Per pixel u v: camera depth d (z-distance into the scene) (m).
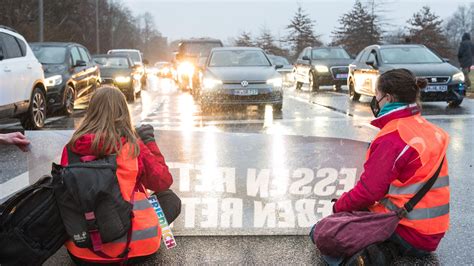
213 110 11.93
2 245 2.87
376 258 3.09
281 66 13.41
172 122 10.37
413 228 3.17
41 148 4.02
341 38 56.19
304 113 11.87
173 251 3.75
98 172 2.87
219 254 3.70
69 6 45.53
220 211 4.16
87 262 3.11
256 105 12.02
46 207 2.90
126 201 2.94
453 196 5.01
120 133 3.03
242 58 13.34
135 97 17.27
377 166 3.05
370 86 13.56
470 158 6.74
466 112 11.38
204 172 4.36
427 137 3.11
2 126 10.27
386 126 3.16
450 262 3.53
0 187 5.12
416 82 3.20
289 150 5.20
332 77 19.41
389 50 13.77
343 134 8.59
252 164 4.54
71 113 12.27
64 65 12.16
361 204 3.12
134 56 28.91
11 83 8.45
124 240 3.02
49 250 2.95
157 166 3.19
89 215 2.84
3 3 34.75
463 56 17.55
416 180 3.09
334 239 3.05
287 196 4.17
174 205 3.61
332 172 4.16
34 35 35.69
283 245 3.85
